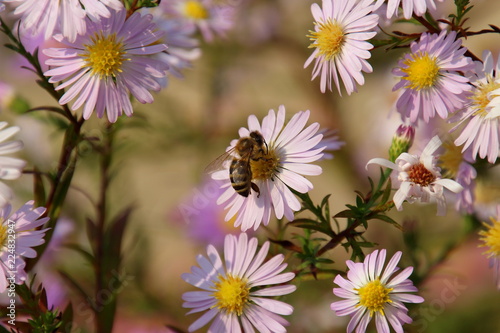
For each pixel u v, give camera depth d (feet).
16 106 1.49
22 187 1.51
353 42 1.30
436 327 1.61
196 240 1.64
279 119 1.30
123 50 1.29
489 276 1.58
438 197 1.26
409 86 1.29
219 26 1.64
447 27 1.32
